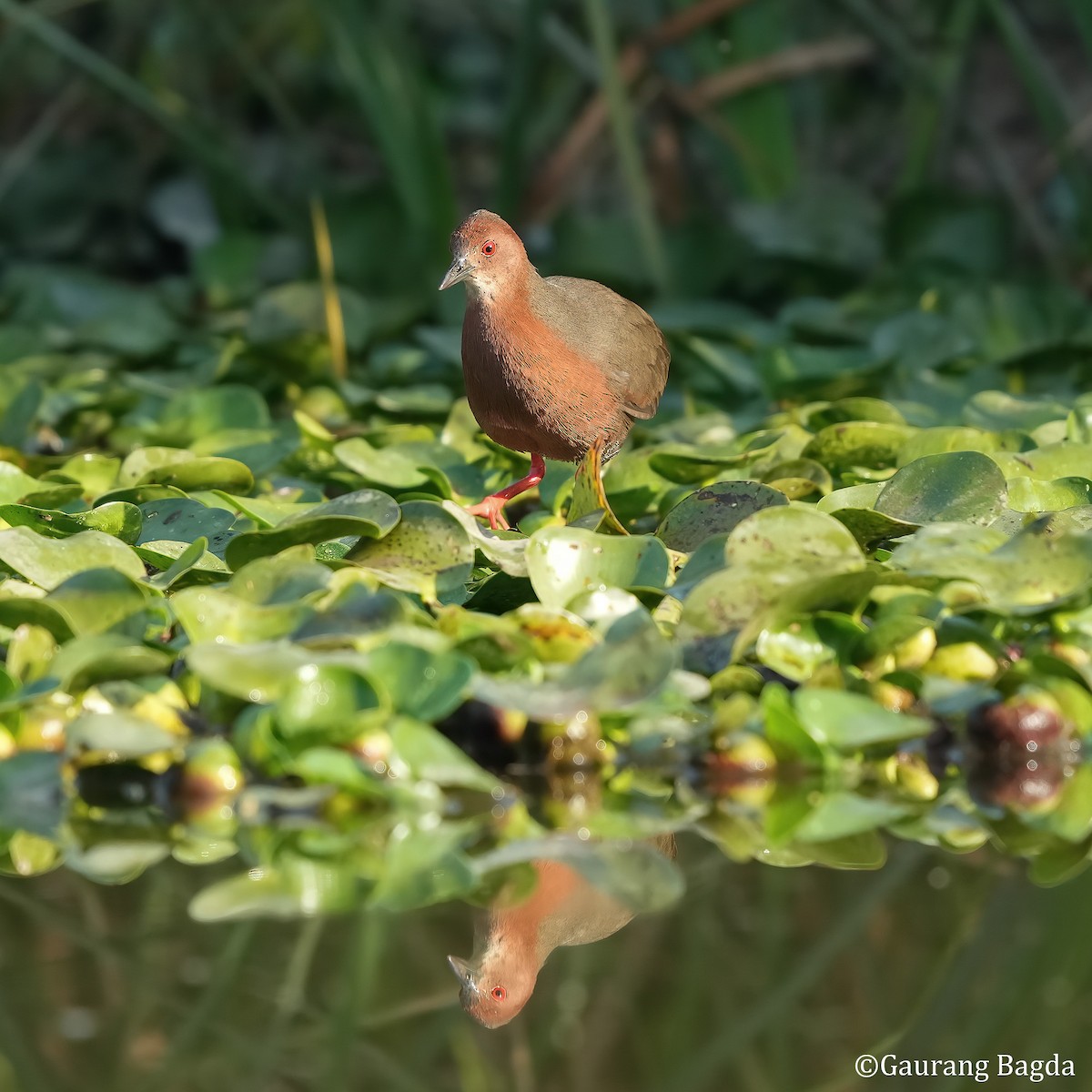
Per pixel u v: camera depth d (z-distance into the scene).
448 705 7.34
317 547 9.36
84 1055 5.61
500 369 10.98
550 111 20.83
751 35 18.89
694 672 8.03
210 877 6.84
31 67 21.28
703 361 14.52
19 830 7.29
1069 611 8.28
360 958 6.24
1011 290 15.83
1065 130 17.61
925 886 6.81
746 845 7.17
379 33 17.69
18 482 10.27
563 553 8.66
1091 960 6.30
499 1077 5.57
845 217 18.91
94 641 7.78
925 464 9.60
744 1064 5.66
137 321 16.58
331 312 14.72
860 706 7.59
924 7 18.97
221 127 20.30
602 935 6.45
